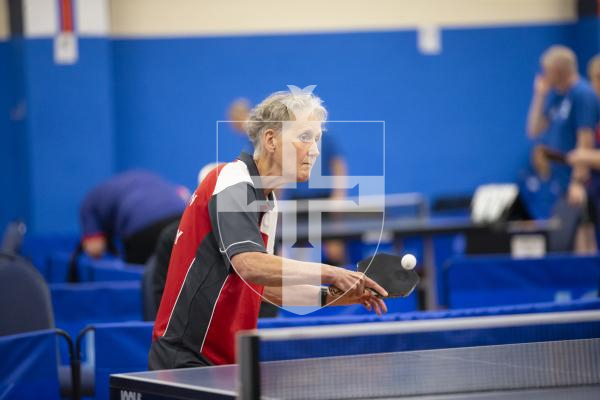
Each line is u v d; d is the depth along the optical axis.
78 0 21.42
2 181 22.03
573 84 17.52
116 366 8.26
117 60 22.28
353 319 8.32
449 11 23.83
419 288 16.78
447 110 23.88
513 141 24.23
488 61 24.06
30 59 21.33
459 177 24.02
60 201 21.53
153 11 22.42
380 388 5.07
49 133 21.44
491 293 12.62
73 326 11.14
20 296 8.89
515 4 24.14
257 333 4.71
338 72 23.30
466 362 5.70
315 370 5.46
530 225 16.30
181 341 6.06
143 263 14.21
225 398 4.86
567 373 5.39
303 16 23.06
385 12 23.47
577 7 24.27
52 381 8.09
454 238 18.92
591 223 17.05
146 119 22.47
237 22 22.77
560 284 12.75
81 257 15.67
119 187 14.64
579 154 16.73
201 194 6.05
